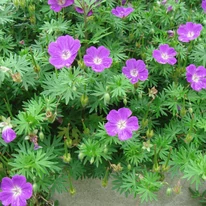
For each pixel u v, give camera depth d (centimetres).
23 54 48
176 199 52
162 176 45
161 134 50
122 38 57
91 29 52
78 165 47
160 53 51
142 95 51
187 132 49
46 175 44
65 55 44
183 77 55
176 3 60
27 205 46
